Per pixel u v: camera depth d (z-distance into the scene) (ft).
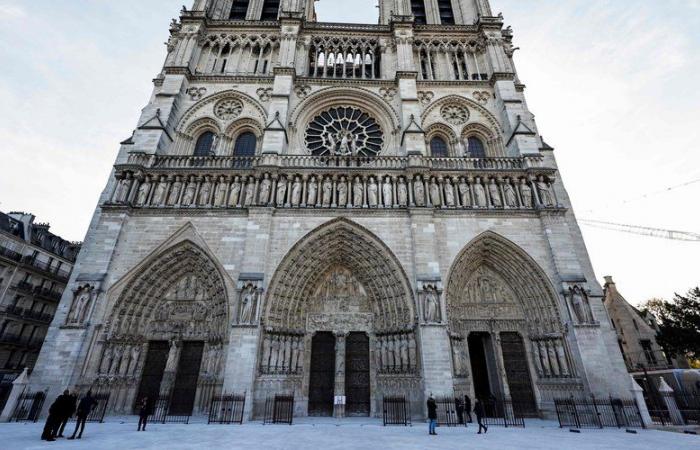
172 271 101.30
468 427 75.41
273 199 105.19
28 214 170.30
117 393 87.92
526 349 98.37
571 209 114.52
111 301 92.58
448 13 170.30
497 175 111.86
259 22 147.95
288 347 95.25
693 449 50.01
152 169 108.37
